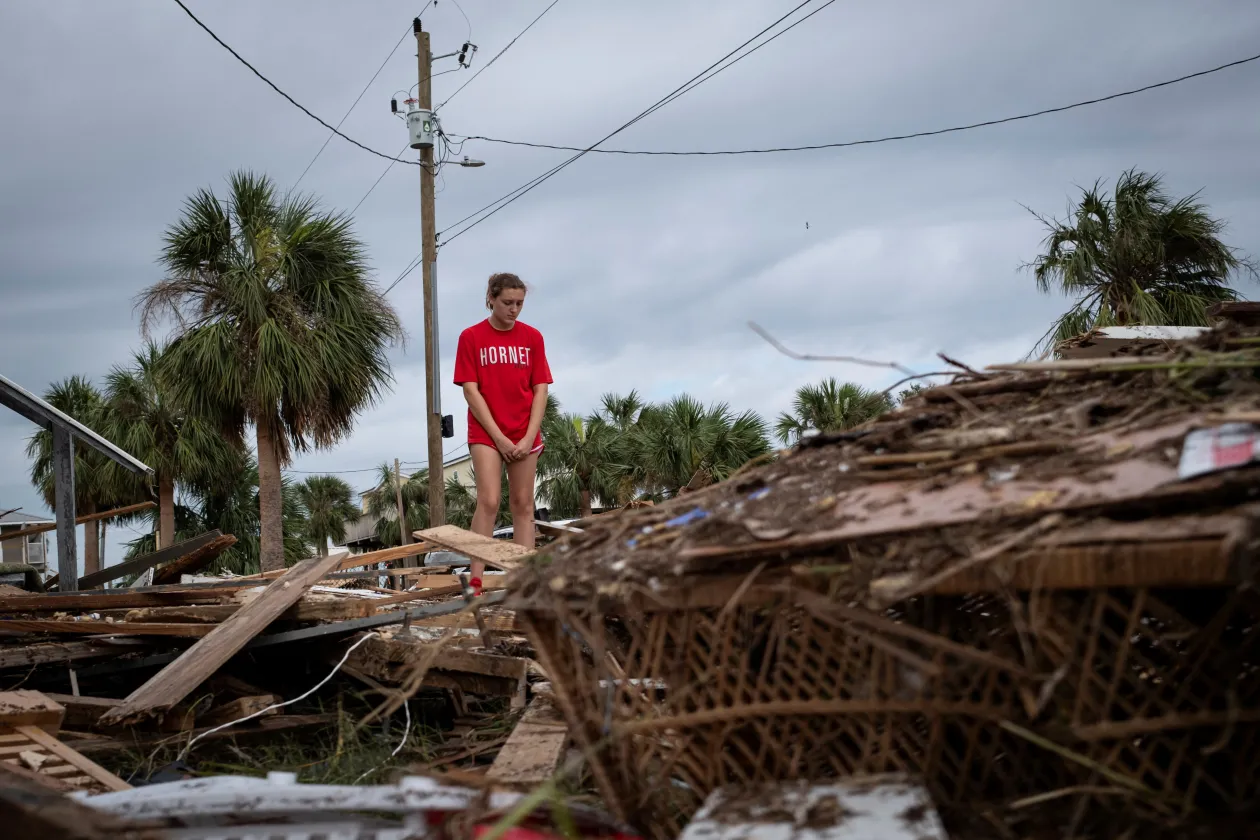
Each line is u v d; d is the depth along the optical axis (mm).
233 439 18156
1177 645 1669
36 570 8484
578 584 1697
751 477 1874
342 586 6145
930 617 1511
